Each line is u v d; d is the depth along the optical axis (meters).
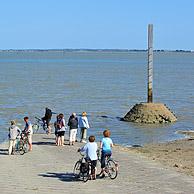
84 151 21.72
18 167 24.91
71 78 139.62
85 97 81.56
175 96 85.56
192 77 147.75
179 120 54.91
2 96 81.19
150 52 55.91
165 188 20.55
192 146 36.00
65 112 61.06
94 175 21.73
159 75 157.88
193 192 19.92
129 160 27.34
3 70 189.00
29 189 20.14
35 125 43.47
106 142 21.84
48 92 90.69
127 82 122.69
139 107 54.19
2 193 19.42
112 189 20.20
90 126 49.69
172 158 29.27
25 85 109.31
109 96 83.81
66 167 24.89
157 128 49.06
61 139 32.59
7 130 45.69
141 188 20.47
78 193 19.50
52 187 20.48
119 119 55.16
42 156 28.30
